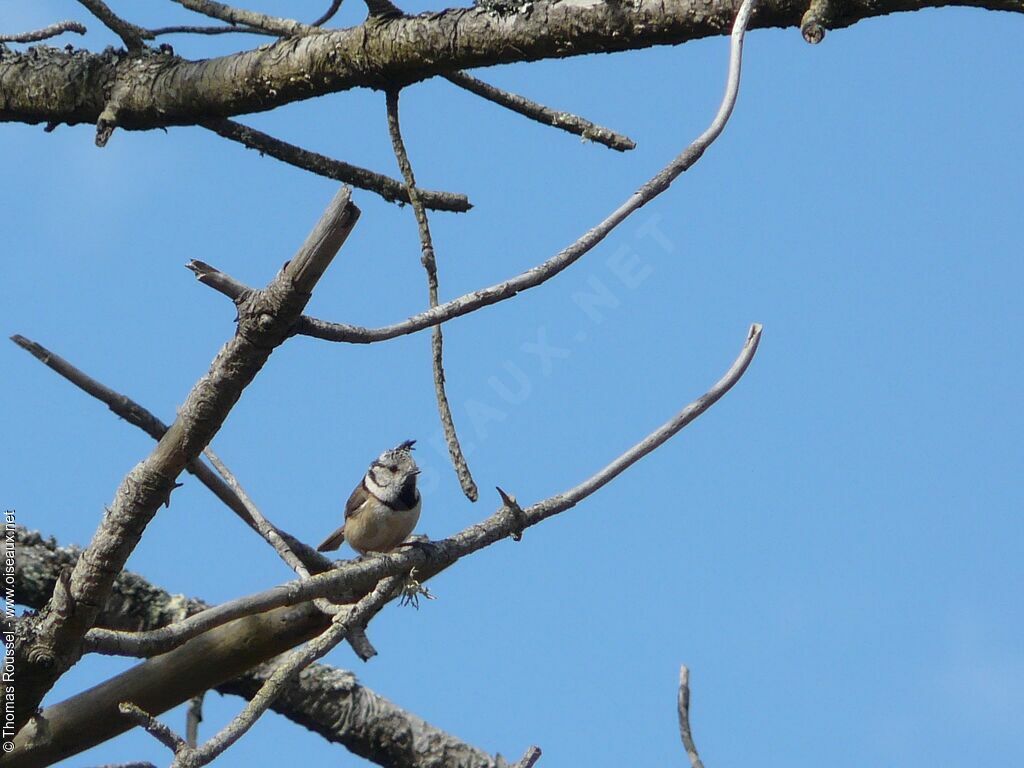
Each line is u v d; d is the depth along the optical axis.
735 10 8.54
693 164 8.37
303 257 6.85
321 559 9.73
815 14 8.06
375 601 7.89
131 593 11.05
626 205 8.16
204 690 8.91
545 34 9.06
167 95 10.60
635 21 8.80
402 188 11.02
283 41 10.20
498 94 10.73
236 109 10.48
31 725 8.43
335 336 7.18
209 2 10.61
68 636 7.39
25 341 8.72
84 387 8.81
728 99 8.45
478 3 9.35
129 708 6.76
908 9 7.98
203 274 6.97
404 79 9.69
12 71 11.22
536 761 8.57
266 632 8.88
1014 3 7.75
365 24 9.70
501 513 8.96
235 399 7.18
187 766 6.77
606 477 9.18
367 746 11.98
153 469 7.22
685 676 8.43
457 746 12.16
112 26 10.89
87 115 11.11
